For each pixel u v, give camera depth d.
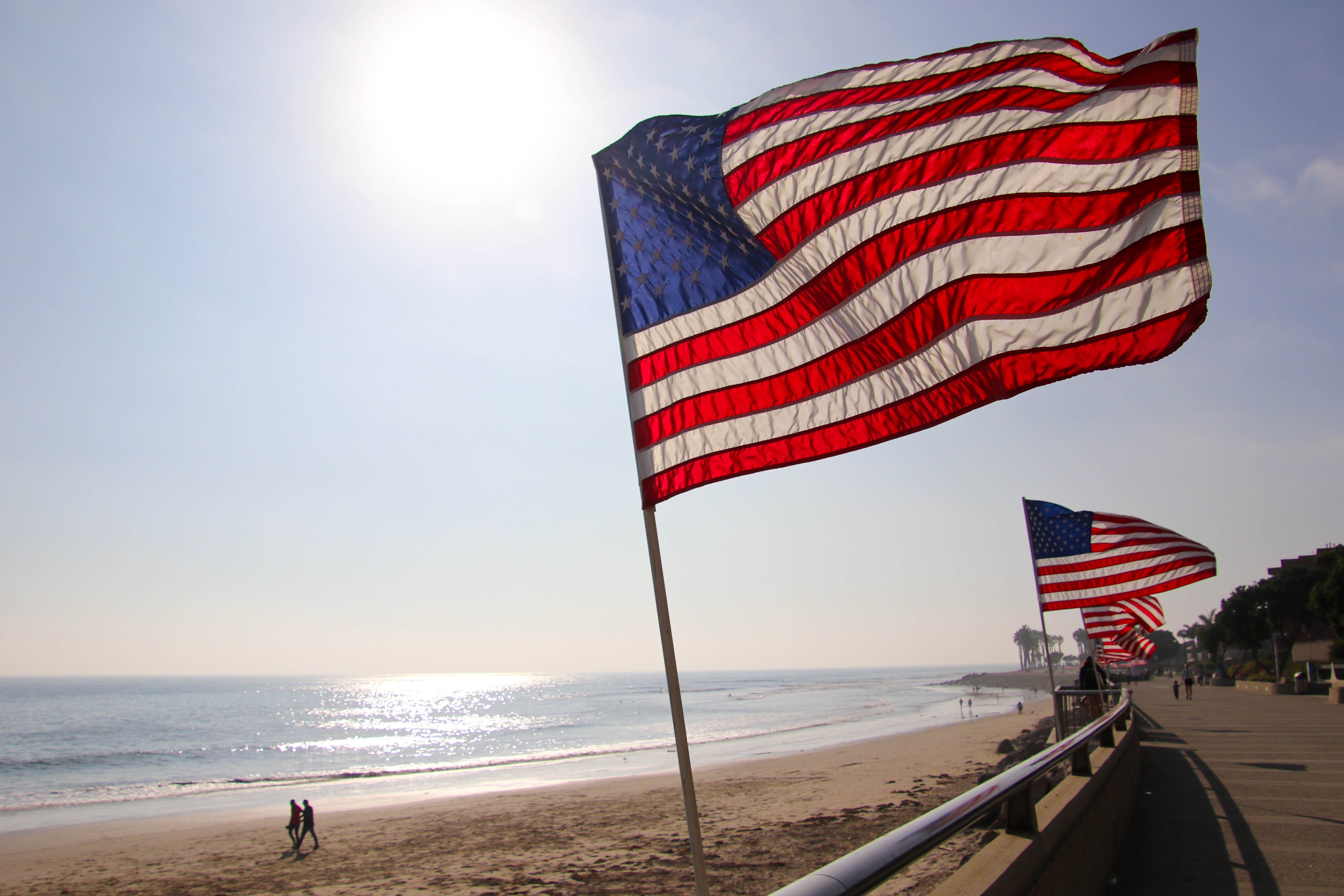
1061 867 4.24
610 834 20.42
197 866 21.27
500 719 104.69
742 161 4.94
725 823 20.20
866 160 4.57
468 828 23.67
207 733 82.19
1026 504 13.30
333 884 17.84
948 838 2.57
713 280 4.92
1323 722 22.50
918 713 85.12
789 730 67.12
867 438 4.36
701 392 4.82
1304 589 64.75
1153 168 3.88
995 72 4.40
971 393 4.10
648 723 86.75
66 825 29.41
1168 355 3.73
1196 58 3.84
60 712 109.75
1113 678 38.88
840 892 1.78
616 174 5.32
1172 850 7.11
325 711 126.62
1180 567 12.45
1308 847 7.12
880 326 4.38
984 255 4.17
